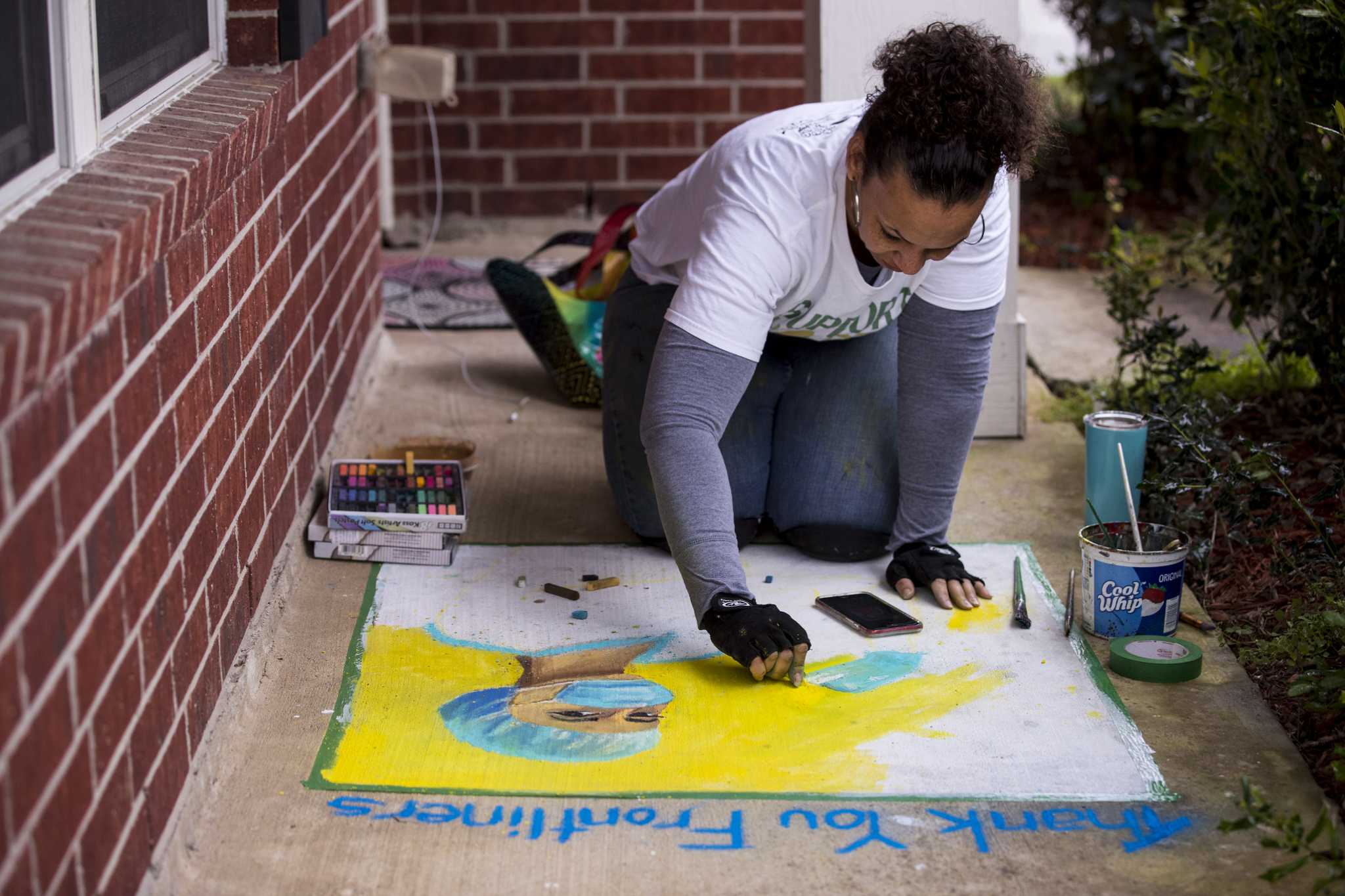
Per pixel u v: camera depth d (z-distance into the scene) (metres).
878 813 2.18
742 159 2.51
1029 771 2.30
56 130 1.96
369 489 3.12
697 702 2.50
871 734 2.40
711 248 2.45
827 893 2.01
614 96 6.25
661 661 2.65
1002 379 3.83
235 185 2.49
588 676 2.59
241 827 2.14
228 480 2.43
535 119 6.26
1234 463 2.92
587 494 3.49
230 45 2.95
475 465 3.65
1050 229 6.05
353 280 4.01
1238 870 2.06
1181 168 6.43
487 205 6.34
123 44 2.26
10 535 1.46
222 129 2.35
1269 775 2.29
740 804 2.21
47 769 1.56
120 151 2.12
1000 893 2.01
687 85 6.26
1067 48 8.64
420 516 3.02
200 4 2.79
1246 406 3.82
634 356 3.08
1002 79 2.17
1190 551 3.01
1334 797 2.23
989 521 3.32
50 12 1.92
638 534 3.17
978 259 2.68
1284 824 1.95
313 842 2.11
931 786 2.26
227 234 2.44
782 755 2.34
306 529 3.13
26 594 1.50
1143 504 3.16
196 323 2.22
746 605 2.52
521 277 4.25
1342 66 3.18
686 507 2.48
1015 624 2.79
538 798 2.22
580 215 6.38
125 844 1.82
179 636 2.10
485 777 2.27
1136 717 2.46
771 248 2.44
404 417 4.03
